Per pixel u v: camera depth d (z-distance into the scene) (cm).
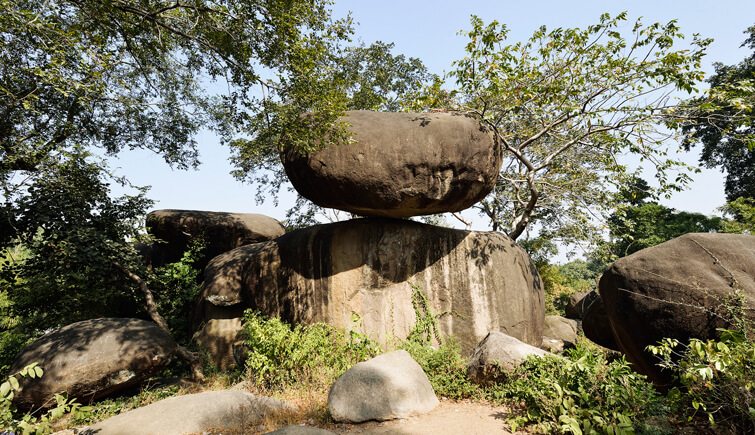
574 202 1068
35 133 870
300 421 493
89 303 1009
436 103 924
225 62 842
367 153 759
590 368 424
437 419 477
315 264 874
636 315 517
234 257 1057
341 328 821
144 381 761
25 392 622
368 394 490
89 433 481
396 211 823
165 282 1063
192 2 766
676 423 400
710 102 770
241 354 889
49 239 841
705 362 366
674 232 1881
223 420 503
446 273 848
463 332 811
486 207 1389
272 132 874
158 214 1275
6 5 536
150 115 1162
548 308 1586
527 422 445
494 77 838
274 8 736
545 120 986
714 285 478
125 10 716
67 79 611
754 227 1314
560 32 851
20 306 955
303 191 846
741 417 347
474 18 827
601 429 381
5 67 669
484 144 792
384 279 849
